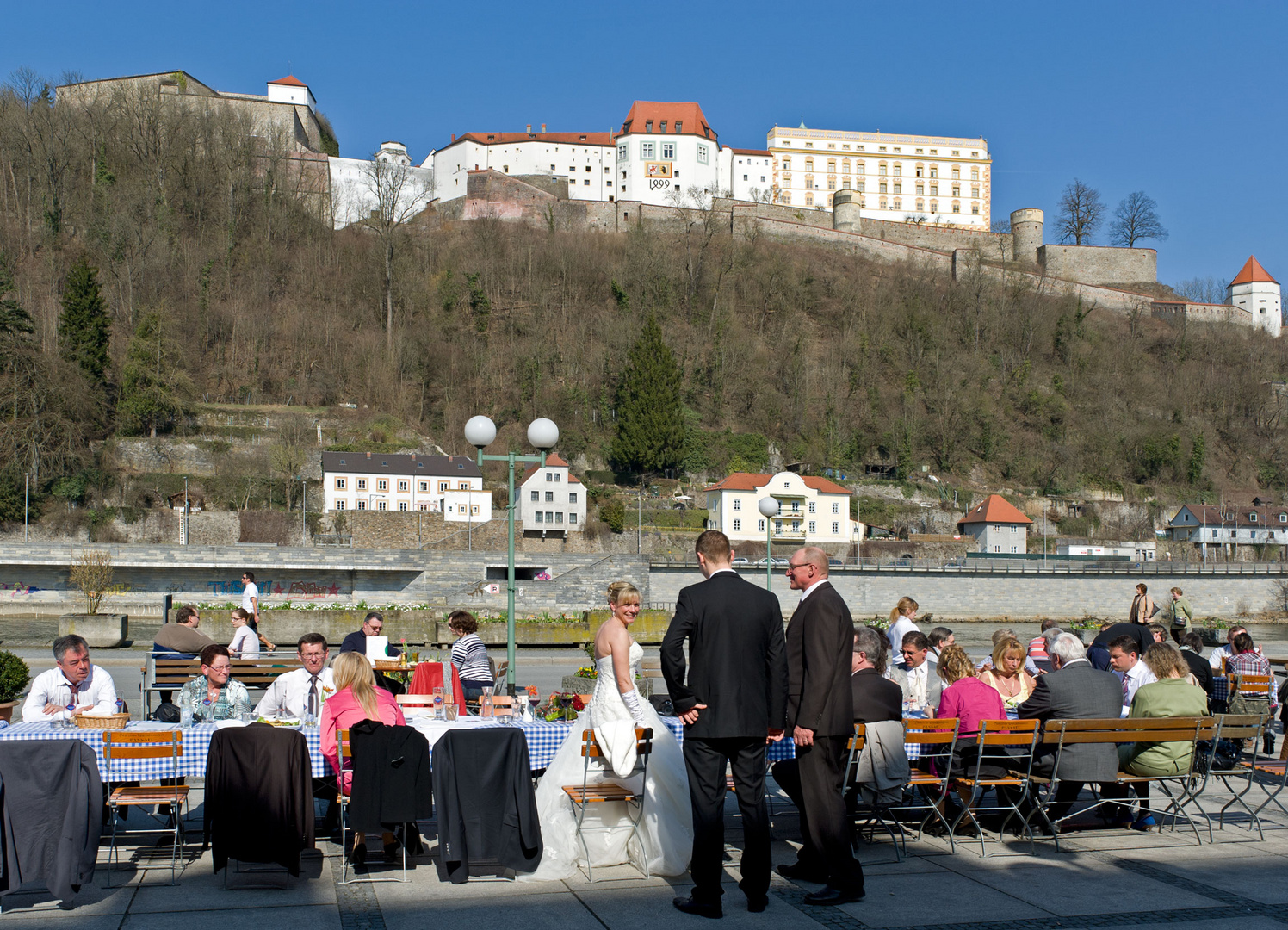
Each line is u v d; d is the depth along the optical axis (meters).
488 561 52.84
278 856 7.15
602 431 98.88
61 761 6.81
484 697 9.66
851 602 64.75
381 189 112.44
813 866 7.70
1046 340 124.00
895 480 98.19
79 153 101.88
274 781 7.16
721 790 6.95
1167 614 65.50
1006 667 10.93
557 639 35.66
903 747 8.54
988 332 123.69
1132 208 143.50
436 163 132.50
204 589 51.00
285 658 14.56
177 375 81.56
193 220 104.44
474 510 78.94
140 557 50.19
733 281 120.81
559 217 127.25
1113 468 109.44
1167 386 121.38
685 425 97.62
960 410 108.69
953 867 8.05
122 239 93.56
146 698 12.86
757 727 6.88
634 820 8.09
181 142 107.19
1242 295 142.00
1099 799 10.05
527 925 6.55
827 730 7.16
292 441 80.12
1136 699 9.56
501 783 7.59
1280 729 13.83
